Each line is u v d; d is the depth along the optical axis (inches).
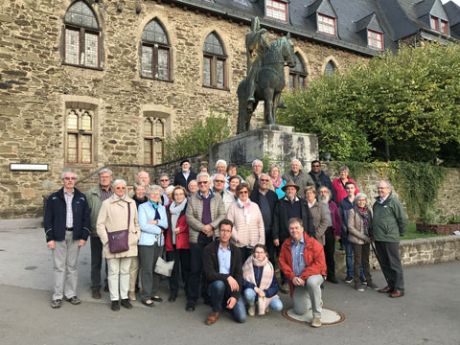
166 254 223.9
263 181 236.5
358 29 922.1
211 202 212.2
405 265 310.0
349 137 492.7
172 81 645.9
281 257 202.8
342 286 253.9
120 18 606.9
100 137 578.6
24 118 523.8
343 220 261.4
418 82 496.7
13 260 286.2
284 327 178.7
